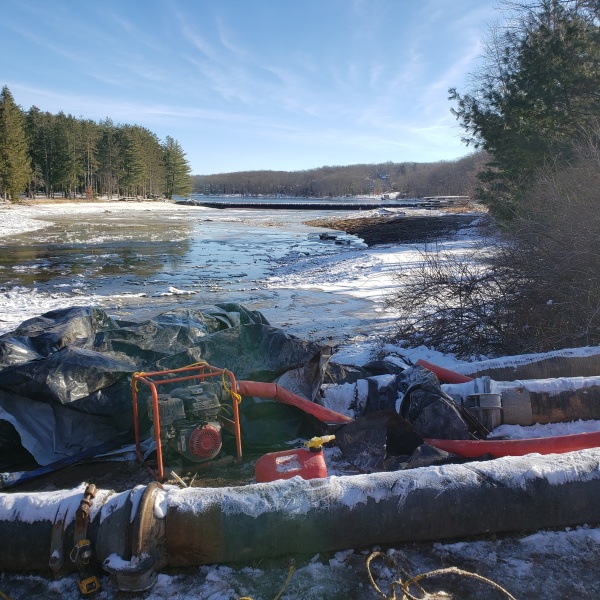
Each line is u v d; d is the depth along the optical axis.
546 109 17.62
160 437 4.20
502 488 3.20
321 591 2.87
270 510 3.02
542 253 7.73
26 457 4.69
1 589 2.94
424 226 39.22
